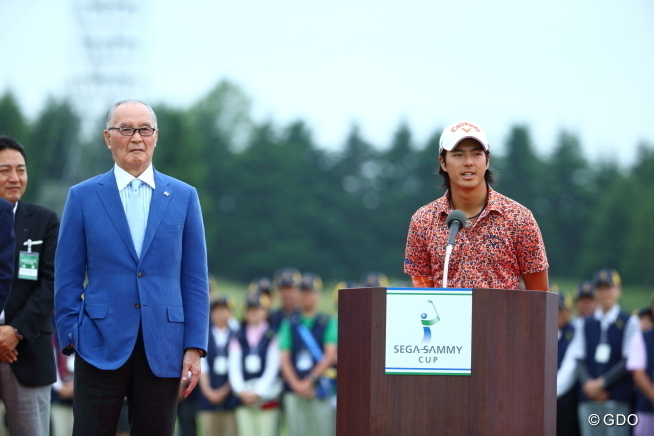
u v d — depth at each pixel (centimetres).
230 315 2553
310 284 2534
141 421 1088
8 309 1270
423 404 956
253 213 13275
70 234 1102
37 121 13012
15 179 1299
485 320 957
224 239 13138
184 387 2470
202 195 13162
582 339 2155
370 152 13862
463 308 960
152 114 1126
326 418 2469
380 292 968
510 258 1113
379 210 13375
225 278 12975
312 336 2498
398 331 963
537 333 958
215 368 2472
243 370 2470
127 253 1084
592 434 2094
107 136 1127
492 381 952
